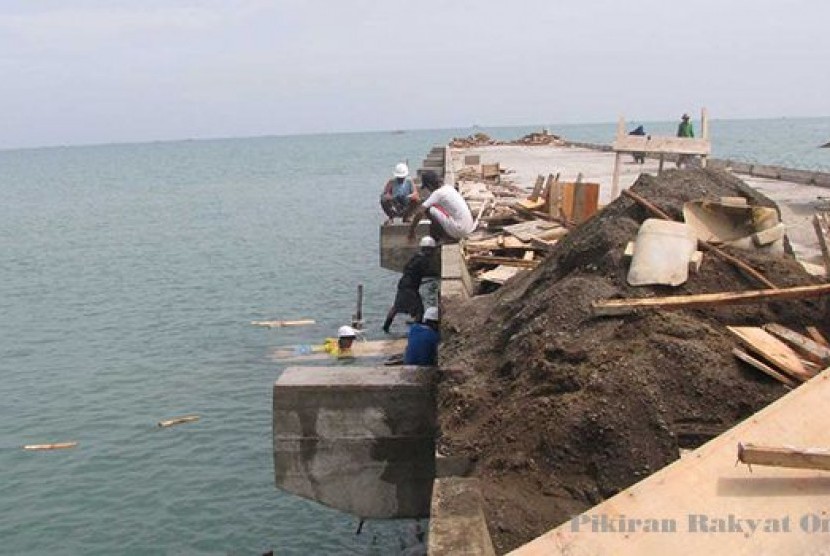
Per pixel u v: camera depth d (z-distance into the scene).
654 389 6.25
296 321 19.83
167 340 18.81
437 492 5.63
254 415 13.62
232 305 22.36
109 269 30.03
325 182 78.75
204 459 12.07
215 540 9.91
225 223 44.72
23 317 22.03
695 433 6.03
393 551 9.62
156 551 9.68
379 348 16.03
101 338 19.34
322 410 8.54
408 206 21.23
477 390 7.34
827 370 5.68
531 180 27.73
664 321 6.92
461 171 31.06
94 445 12.70
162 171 123.50
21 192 85.00
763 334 6.77
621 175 27.59
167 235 40.28
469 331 9.40
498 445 6.46
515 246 14.23
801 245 12.90
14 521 10.41
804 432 5.22
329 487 8.66
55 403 14.72
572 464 6.05
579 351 6.78
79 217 52.66
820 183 23.81
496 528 5.55
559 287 7.91
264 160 151.00
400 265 21.02
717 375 6.32
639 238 8.04
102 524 10.30
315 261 29.41
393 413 8.49
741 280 7.70
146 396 14.85
